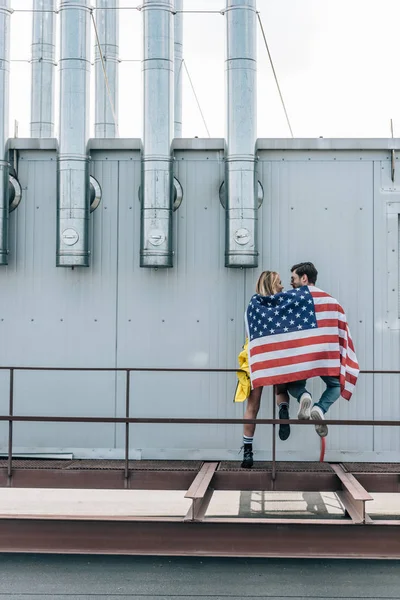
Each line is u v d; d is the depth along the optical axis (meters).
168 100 7.78
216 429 7.80
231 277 7.88
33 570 6.05
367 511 7.45
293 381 6.79
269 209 7.90
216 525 5.86
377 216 7.85
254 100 7.73
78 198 7.70
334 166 7.88
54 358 7.94
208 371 7.79
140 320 7.91
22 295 7.96
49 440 7.89
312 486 6.91
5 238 7.79
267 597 5.41
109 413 7.89
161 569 6.09
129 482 6.97
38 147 7.93
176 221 7.93
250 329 6.87
